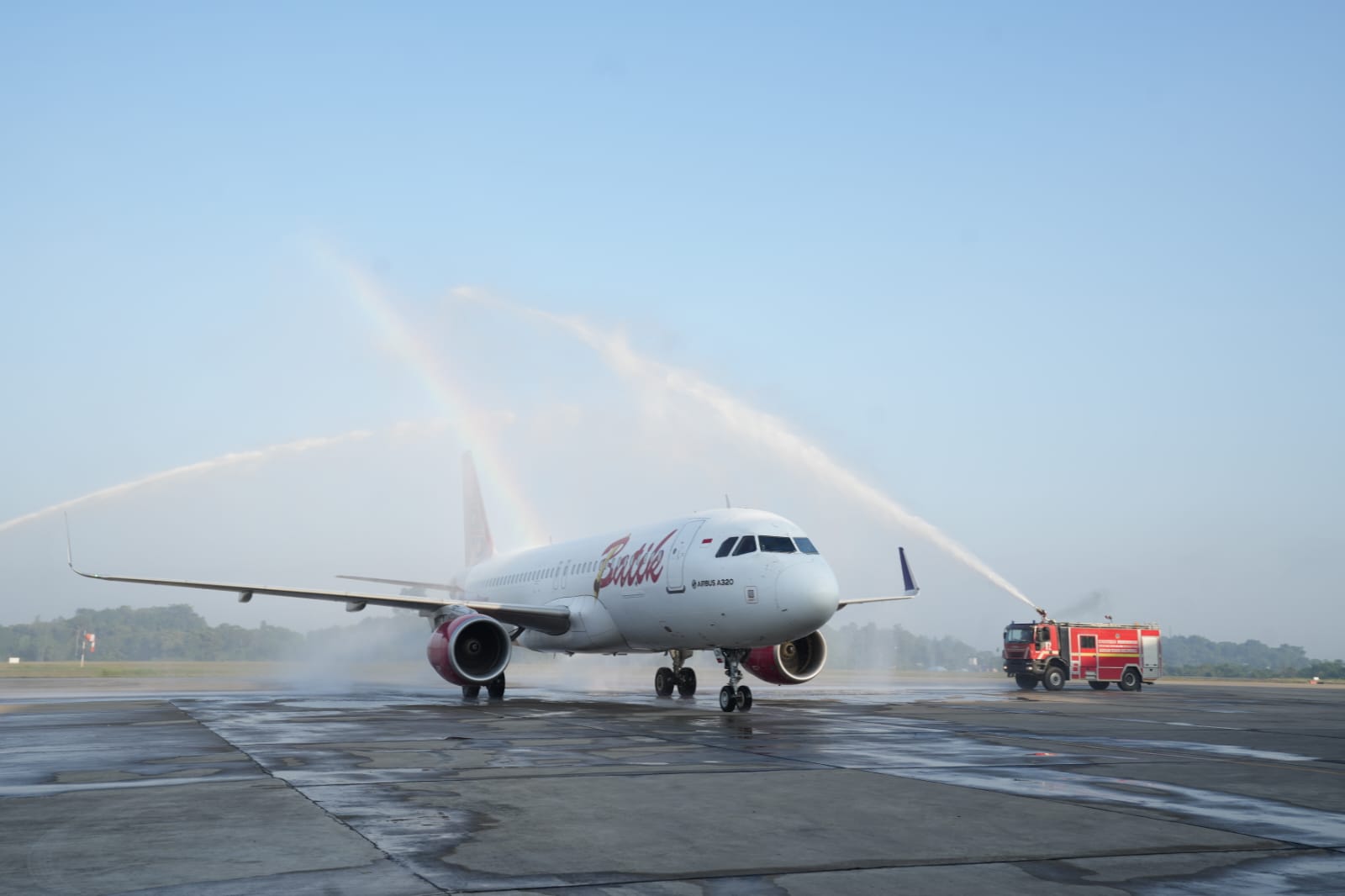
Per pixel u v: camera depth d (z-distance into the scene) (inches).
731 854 283.6
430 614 1213.1
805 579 866.8
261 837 297.6
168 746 551.5
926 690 1534.2
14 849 281.3
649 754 519.2
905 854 285.6
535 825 319.9
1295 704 1225.4
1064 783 421.4
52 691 1416.1
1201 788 415.5
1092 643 1557.6
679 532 1003.9
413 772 442.6
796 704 1031.0
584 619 1155.3
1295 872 267.7
